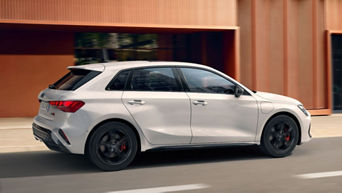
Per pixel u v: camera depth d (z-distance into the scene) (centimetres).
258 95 830
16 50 1426
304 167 759
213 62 1547
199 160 823
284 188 619
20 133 1127
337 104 1638
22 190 616
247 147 953
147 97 743
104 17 1312
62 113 705
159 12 1361
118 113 718
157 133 745
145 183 650
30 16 1252
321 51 1582
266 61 1515
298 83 1556
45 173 721
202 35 1543
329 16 1588
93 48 1498
